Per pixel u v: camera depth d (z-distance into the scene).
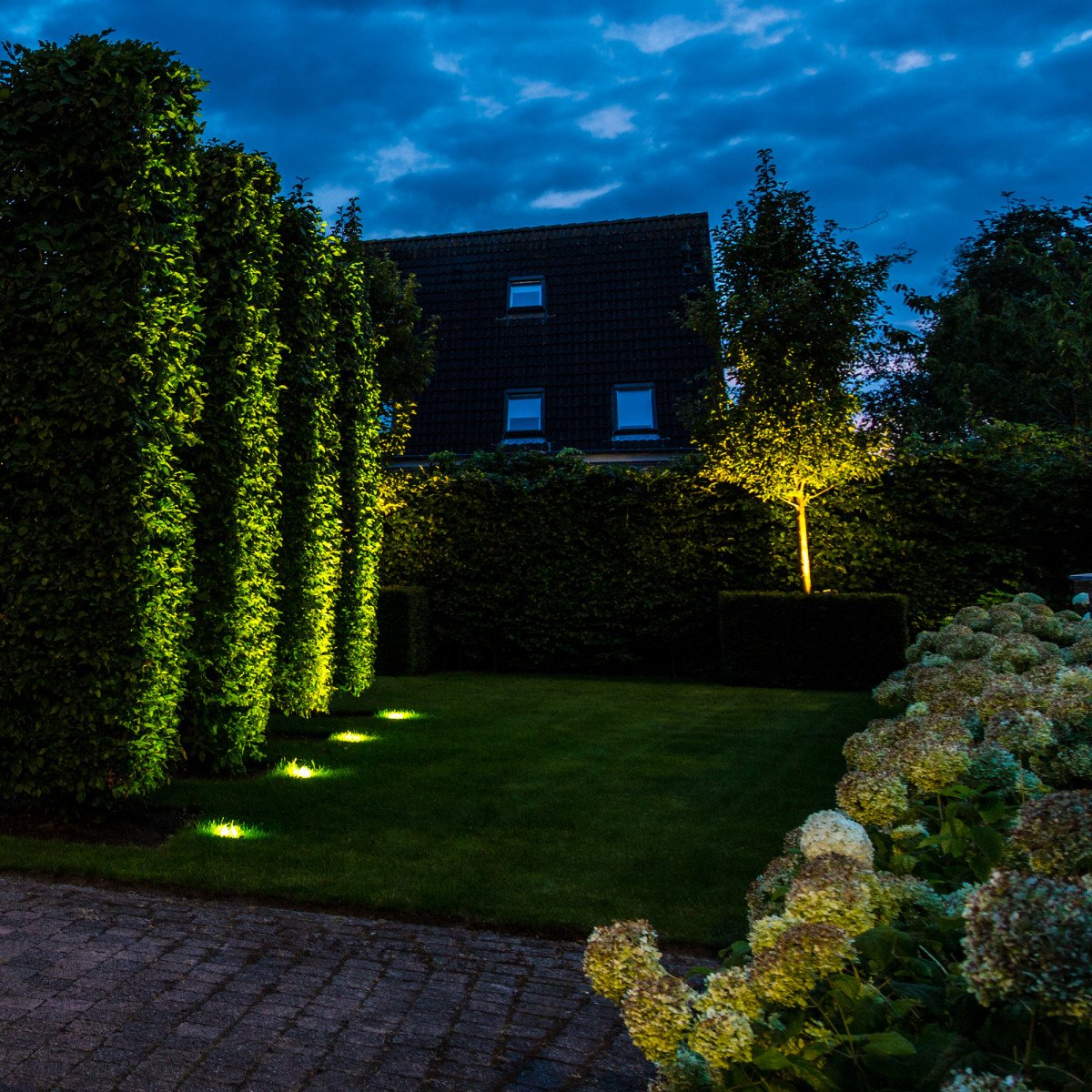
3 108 5.11
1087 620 6.40
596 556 13.08
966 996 1.37
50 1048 2.61
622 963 1.66
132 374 5.10
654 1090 1.53
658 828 4.97
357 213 15.09
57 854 4.41
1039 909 1.13
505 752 7.02
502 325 18.70
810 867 1.70
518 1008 2.98
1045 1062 1.25
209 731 6.22
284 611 7.86
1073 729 2.77
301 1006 2.94
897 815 2.20
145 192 5.23
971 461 12.05
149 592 5.16
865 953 1.49
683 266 18.89
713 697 10.23
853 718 8.63
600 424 16.89
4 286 5.11
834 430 11.34
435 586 13.45
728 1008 1.45
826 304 11.62
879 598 10.98
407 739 7.58
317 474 8.06
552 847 4.63
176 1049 2.63
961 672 3.96
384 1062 2.61
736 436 11.59
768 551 12.52
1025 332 18.64
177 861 4.34
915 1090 1.31
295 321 7.76
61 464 5.05
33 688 5.01
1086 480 11.47
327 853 4.52
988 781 2.20
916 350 21.33
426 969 3.27
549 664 13.28
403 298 15.04
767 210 12.02
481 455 14.10
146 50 5.30
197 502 6.12
